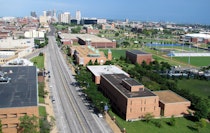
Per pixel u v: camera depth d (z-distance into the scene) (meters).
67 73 177.88
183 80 174.50
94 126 95.06
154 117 107.25
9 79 101.69
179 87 156.25
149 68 195.38
